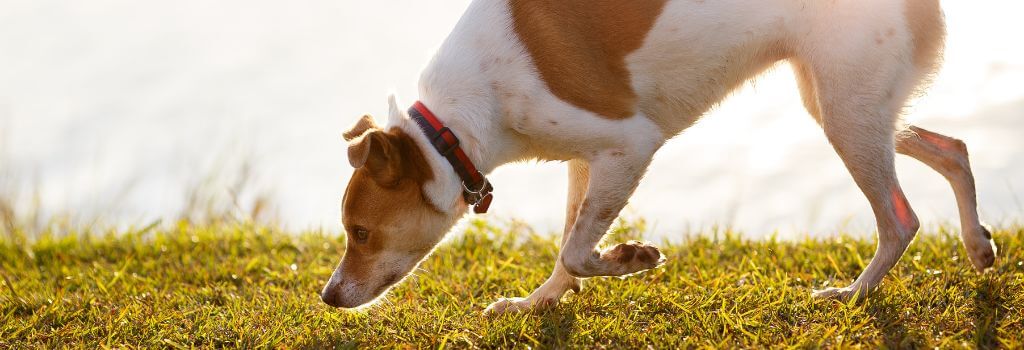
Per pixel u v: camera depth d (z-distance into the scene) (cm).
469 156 414
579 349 391
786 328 405
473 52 415
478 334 416
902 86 421
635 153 420
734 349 381
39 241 665
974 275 459
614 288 479
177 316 460
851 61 412
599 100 412
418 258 436
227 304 485
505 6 418
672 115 442
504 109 414
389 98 420
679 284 489
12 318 467
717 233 610
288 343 420
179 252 623
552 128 412
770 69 441
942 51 429
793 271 508
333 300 432
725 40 423
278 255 605
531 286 503
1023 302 414
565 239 463
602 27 414
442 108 412
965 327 392
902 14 414
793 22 420
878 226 434
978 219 452
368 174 418
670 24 416
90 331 440
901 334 386
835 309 423
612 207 423
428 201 416
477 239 617
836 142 424
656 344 393
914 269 490
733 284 486
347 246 436
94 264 594
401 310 455
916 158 464
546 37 409
